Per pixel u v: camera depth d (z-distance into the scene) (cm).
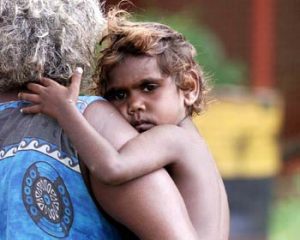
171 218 560
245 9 2609
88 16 602
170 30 646
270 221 1827
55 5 583
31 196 558
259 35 2597
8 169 565
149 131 593
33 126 572
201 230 587
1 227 559
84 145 562
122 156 565
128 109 632
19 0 577
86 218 568
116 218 570
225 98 1789
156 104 630
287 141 2483
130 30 631
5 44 573
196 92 650
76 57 589
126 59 630
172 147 592
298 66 2630
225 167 1797
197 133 632
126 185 563
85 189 570
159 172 575
